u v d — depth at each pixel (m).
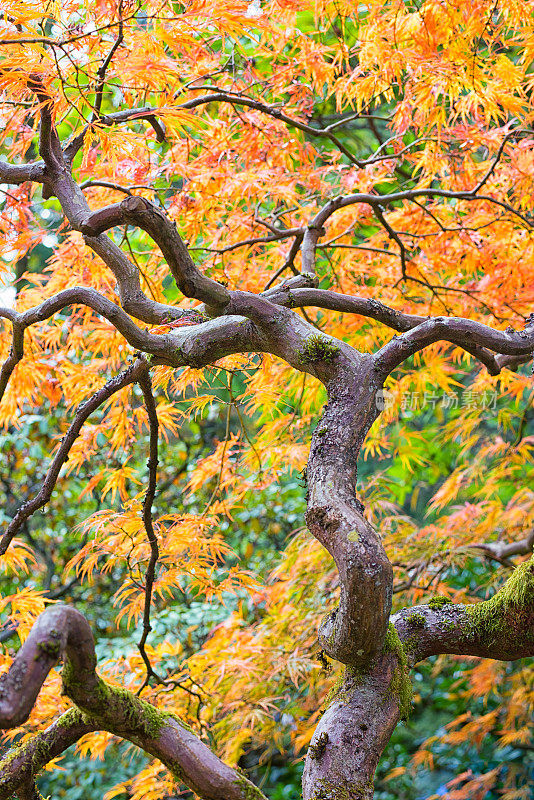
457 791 3.05
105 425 2.12
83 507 4.16
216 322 1.09
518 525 2.83
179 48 1.50
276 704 2.43
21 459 4.05
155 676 1.71
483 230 2.32
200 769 0.89
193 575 1.91
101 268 2.00
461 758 3.58
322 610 2.44
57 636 0.74
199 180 1.94
